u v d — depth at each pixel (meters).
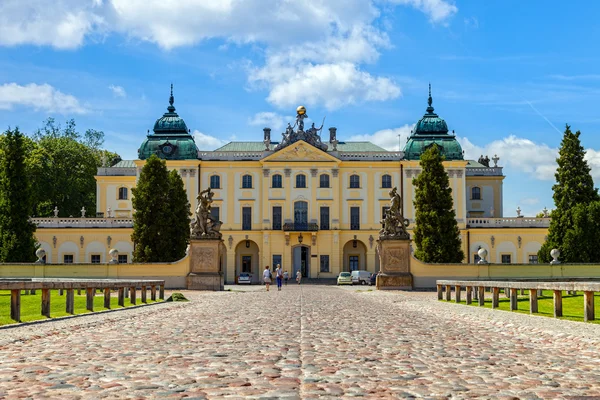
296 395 9.09
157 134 95.62
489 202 103.00
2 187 66.06
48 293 22.45
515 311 26.78
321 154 94.50
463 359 12.78
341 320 22.22
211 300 37.56
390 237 54.47
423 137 95.81
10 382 9.94
